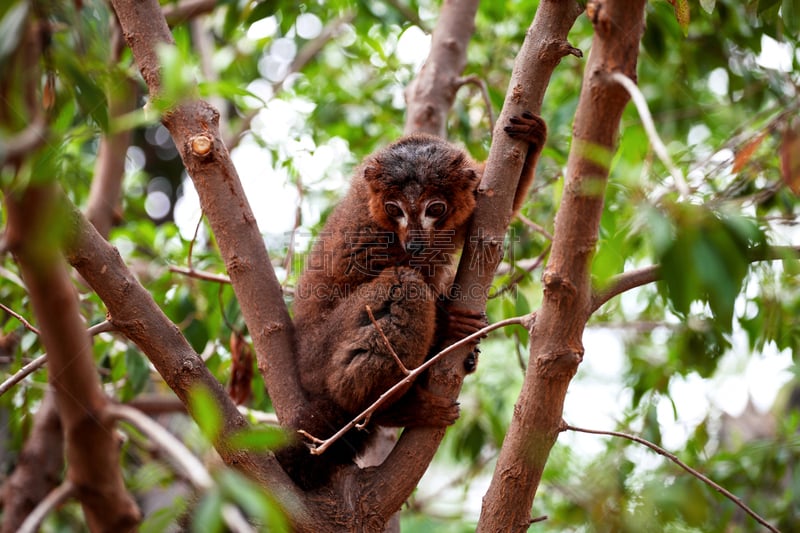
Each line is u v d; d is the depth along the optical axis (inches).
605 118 193.2
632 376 486.6
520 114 282.4
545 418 238.2
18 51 183.8
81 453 260.7
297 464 272.1
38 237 181.8
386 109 533.6
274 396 287.0
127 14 272.2
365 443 303.7
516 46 509.7
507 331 378.6
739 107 453.1
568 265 217.9
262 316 287.6
